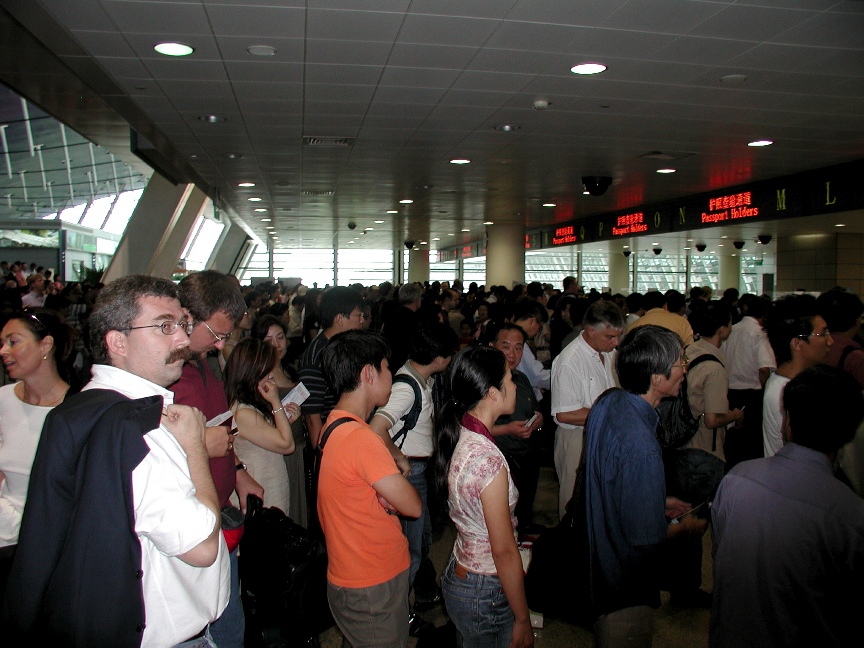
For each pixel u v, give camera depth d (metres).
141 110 6.64
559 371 3.58
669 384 2.21
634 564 2.14
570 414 3.51
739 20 4.28
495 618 2.10
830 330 3.62
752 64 5.13
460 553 2.15
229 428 2.14
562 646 3.16
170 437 1.56
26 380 2.40
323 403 3.43
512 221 17.36
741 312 7.07
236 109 6.59
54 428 1.42
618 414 2.19
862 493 2.54
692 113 6.54
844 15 4.18
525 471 4.02
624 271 25.05
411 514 2.04
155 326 1.59
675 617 3.40
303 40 4.68
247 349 2.93
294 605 2.48
